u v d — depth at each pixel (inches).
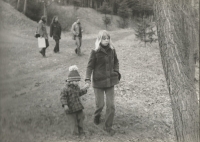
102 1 1391.5
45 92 199.2
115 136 152.7
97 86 149.6
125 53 433.1
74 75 139.6
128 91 243.3
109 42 149.6
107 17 1229.7
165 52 115.6
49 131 130.1
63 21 964.6
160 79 299.1
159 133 165.9
